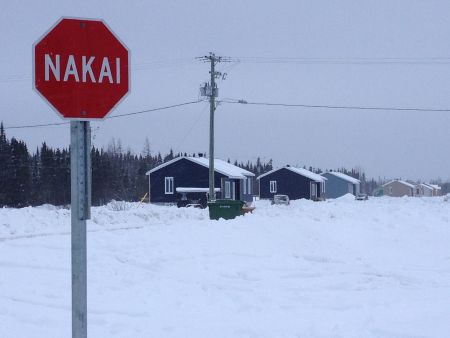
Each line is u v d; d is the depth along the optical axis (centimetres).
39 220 2466
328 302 991
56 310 884
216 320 852
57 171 6806
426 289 1130
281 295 1045
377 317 864
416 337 737
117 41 464
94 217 2519
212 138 3925
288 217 1975
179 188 5725
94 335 754
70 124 450
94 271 1179
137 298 977
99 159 6881
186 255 1387
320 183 8319
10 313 847
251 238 1602
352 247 1709
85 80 455
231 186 6144
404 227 1980
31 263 1215
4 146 6384
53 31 448
